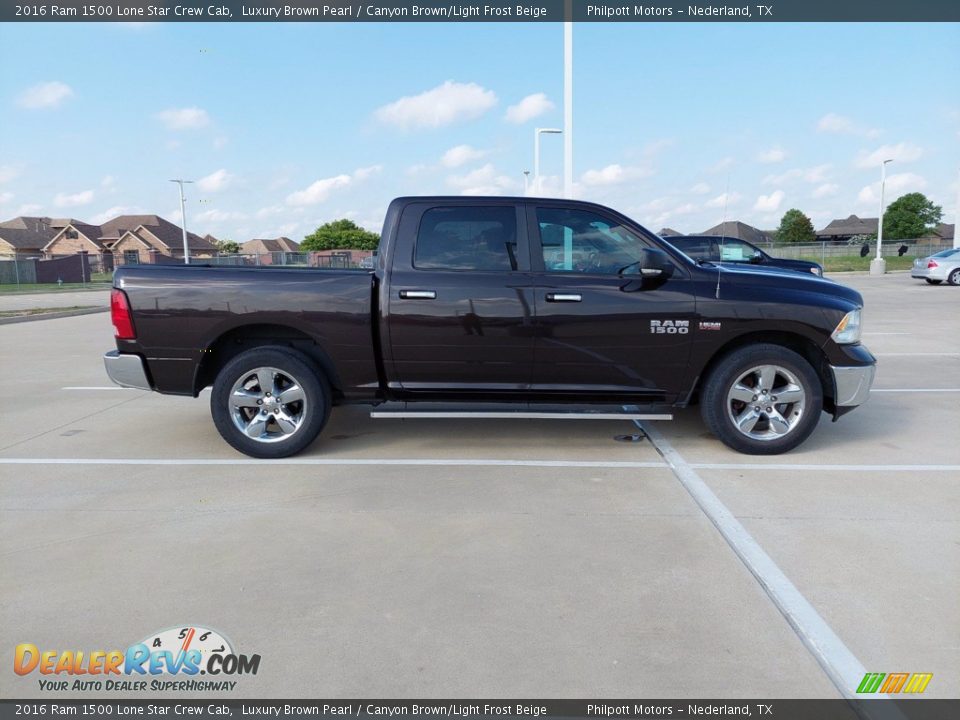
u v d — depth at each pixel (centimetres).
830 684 243
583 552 346
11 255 6538
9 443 558
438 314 493
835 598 299
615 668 252
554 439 561
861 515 391
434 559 340
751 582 315
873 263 3266
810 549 347
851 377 494
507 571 327
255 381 507
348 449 534
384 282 496
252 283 493
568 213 504
